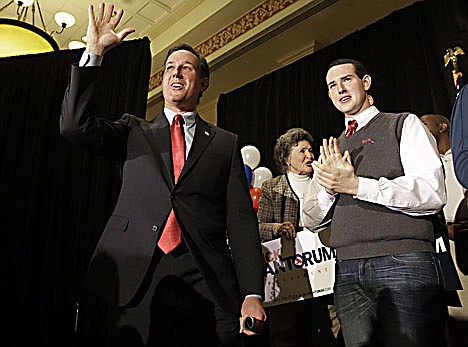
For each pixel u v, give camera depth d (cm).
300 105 454
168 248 133
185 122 162
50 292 289
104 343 124
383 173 169
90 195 311
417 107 365
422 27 379
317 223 195
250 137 496
